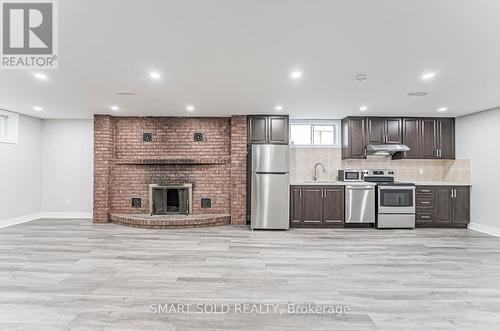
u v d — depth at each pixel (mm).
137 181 6586
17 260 3793
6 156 6000
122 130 6613
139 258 3914
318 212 6156
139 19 2377
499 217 5371
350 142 6367
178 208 6625
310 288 2980
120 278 3201
